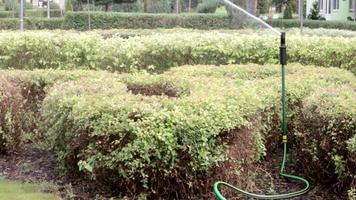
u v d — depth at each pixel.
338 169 4.09
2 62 8.05
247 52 8.02
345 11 28.44
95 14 20.39
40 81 5.64
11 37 8.02
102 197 4.02
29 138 5.45
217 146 3.94
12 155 5.14
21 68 8.12
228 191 4.09
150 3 26.06
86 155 4.09
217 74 6.23
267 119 4.93
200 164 3.87
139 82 5.49
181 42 8.02
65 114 4.32
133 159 3.85
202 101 4.11
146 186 3.89
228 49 8.02
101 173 4.04
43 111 4.78
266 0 30.27
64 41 8.05
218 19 20.44
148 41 8.05
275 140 5.13
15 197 4.00
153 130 3.82
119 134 3.88
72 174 4.45
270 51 7.97
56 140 4.49
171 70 6.42
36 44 8.00
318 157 4.30
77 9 26.67
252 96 4.45
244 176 4.29
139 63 8.07
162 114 3.87
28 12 25.98
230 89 4.66
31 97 5.58
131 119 3.90
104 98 4.25
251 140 4.32
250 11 19.73
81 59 8.09
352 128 4.02
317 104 4.36
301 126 4.57
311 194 4.27
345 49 7.95
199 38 8.09
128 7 26.38
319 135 4.25
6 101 5.00
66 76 5.72
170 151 3.82
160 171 3.86
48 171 4.68
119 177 3.99
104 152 3.95
